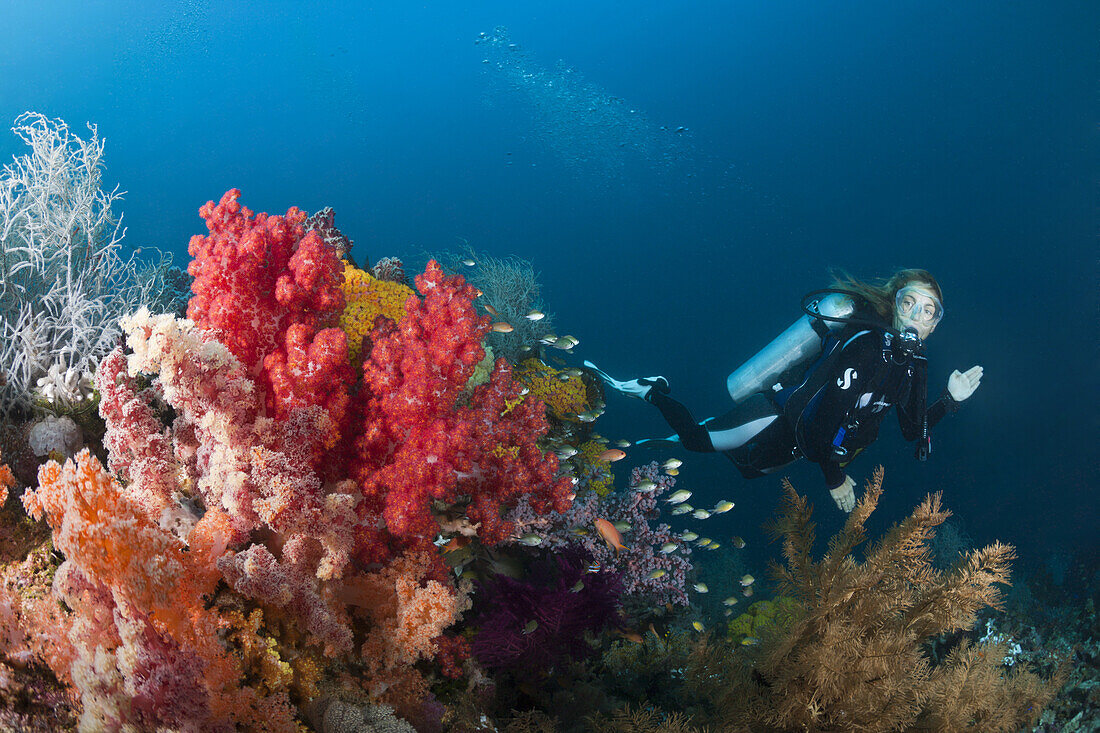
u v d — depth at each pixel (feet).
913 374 18.01
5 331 10.63
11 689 6.44
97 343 10.96
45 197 11.68
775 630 10.57
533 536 10.87
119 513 5.93
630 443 17.92
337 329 8.09
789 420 19.56
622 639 13.84
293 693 7.79
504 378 10.03
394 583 8.55
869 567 9.65
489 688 9.78
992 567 9.76
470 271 22.21
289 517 7.72
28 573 7.82
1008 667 17.42
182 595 6.58
